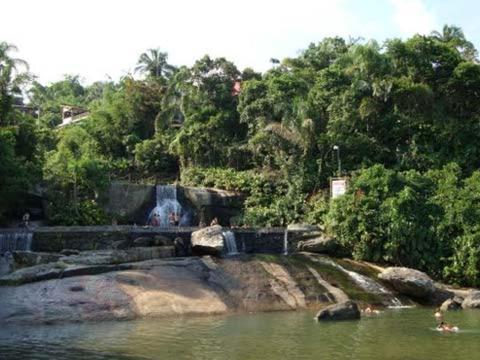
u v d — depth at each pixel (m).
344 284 30.59
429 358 16.72
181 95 60.31
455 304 28.16
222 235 33.56
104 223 40.59
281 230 37.22
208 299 26.34
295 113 48.56
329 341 19.19
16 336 19.55
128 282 26.28
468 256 34.12
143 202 45.41
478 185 37.56
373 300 29.31
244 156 54.09
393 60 51.19
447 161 46.59
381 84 48.03
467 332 21.14
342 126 48.91
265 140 49.00
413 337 20.05
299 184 46.38
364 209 36.50
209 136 54.97
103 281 25.94
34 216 40.09
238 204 47.66
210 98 59.84
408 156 47.06
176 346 18.14
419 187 38.22
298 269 31.69
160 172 58.62
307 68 62.28
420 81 51.28
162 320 23.19
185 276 28.28
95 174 41.81
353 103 49.44
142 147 58.53
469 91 50.22
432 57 51.38
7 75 40.53
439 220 36.09
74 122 76.44
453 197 36.72
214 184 49.84
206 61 60.88
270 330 21.23
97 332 20.41
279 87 51.44
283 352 17.38
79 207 39.72
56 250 31.22
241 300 27.03
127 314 23.62
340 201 37.62
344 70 52.91
